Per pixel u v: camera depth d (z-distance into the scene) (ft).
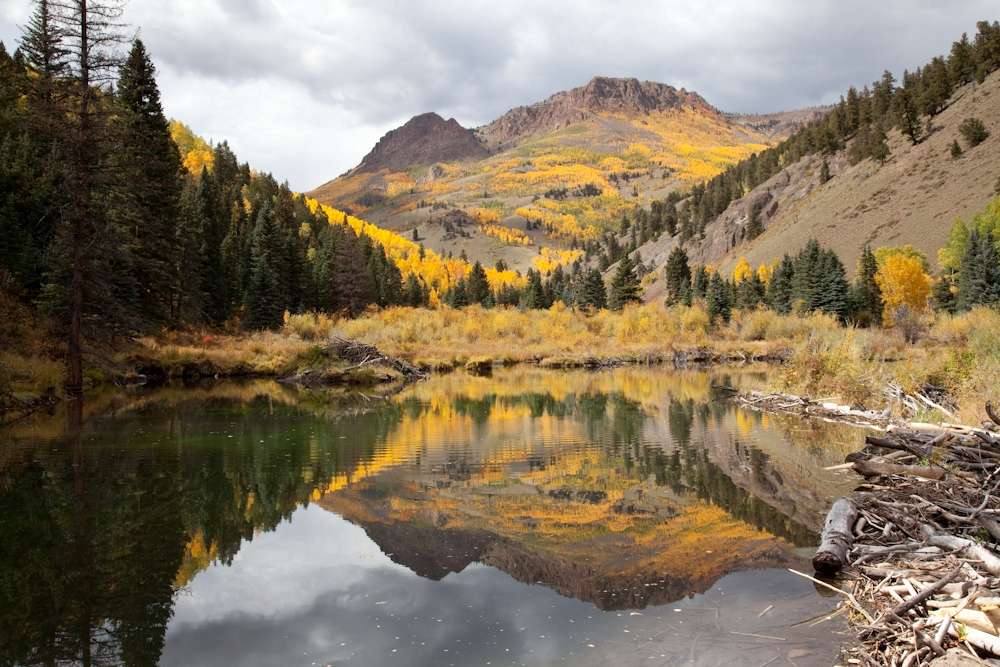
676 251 369.71
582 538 25.86
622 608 18.85
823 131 531.09
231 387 92.73
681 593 19.88
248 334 152.35
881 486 31.01
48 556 23.94
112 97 75.97
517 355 157.28
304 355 110.01
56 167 77.20
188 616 18.69
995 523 21.70
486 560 23.48
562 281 644.27
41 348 76.84
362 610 19.04
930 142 389.60
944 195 335.26
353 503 31.42
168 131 126.72
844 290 236.22
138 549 24.82
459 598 19.88
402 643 16.72
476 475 37.47
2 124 120.37
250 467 39.60
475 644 16.58
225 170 387.14
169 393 82.43
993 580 16.94
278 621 18.22
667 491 33.47
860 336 113.29
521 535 26.27
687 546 24.62
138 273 108.88
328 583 21.34
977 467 29.91
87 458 41.78
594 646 16.25
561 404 74.38
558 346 168.96
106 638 17.33
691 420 60.49
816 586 20.11
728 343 171.73
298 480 36.22
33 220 99.35
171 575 22.08
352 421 59.82
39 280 94.12
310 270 232.94
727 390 89.86
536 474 37.65
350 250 271.69
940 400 55.21
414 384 103.04
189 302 136.77
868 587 19.06
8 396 61.31
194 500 31.91
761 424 57.47
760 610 18.29
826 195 446.19
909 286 236.02
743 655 15.39
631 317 189.57
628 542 25.32
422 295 397.60
